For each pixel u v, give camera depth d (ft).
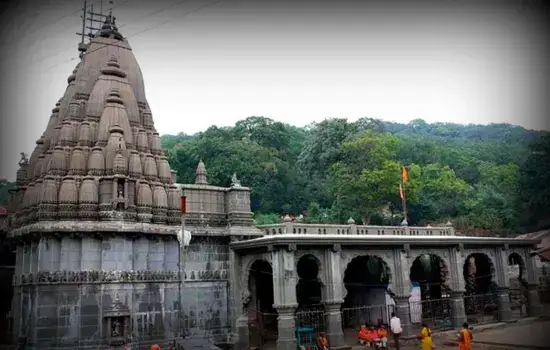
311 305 96.94
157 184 77.36
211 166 191.52
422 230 98.43
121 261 69.87
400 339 82.79
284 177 201.67
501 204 191.83
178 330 74.69
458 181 199.52
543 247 118.32
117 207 70.59
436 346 77.82
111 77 81.10
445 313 103.71
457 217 192.44
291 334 71.72
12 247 92.89
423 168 209.15
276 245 72.95
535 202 162.09
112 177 71.20
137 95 85.76
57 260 68.13
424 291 112.57
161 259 75.10
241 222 83.25
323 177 206.49
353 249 81.97
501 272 101.81
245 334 80.02
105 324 67.36
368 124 226.79
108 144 74.18
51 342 65.41
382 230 90.99
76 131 77.00
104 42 85.25
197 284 78.59
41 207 69.36
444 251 94.63
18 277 75.66
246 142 210.79
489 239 99.55
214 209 83.05
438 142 293.02
